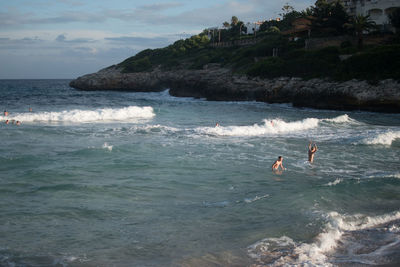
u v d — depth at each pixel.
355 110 48.19
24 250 8.17
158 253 8.15
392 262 7.67
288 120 36.50
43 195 12.08
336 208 11.18
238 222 10.03
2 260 7.66
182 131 27.39
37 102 57.44
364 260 7.77
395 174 14.96
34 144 21.42
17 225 9.57
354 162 18.08
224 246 8.52
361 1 74.56
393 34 63.94
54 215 10.37
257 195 12.55
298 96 54.78
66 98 69.88
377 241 8.79
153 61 121.50
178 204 11.59
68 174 14.71
